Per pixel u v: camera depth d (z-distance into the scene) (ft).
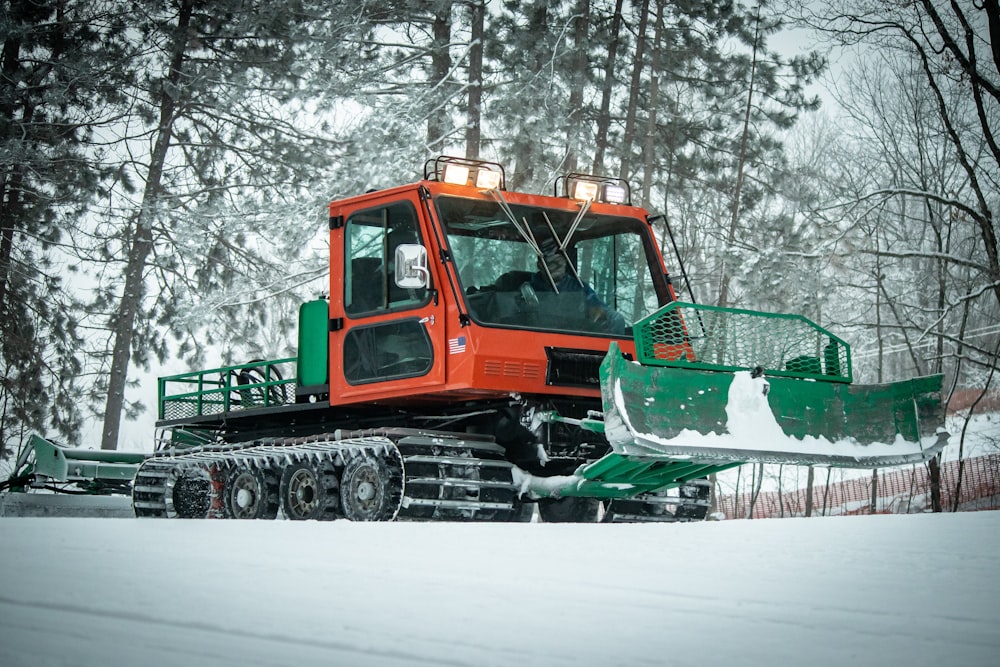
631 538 18.75
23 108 98.68
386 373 33.73
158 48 94.17
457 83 81.92
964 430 79.56
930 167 90.38
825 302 76.74
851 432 30.63
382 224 34.35
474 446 32.99
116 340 96.84
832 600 11.90
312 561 16.10
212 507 40.16
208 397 42.50
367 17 81.51
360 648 9.50
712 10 96.48
